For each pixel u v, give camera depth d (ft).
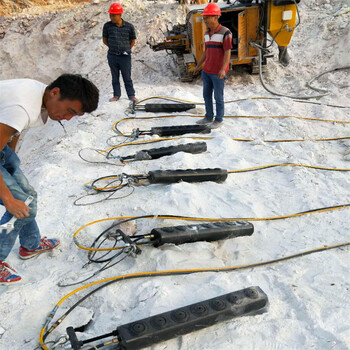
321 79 30.37
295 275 10.80
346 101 26.58
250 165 17.70
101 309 9.76
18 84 8.15
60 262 11.48
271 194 15.26
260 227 13.23
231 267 11.09
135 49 38.17
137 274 10.58
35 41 47.47
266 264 11.37
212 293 9.98
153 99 27.07
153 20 40.29
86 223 13.28
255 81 30.91
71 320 9.39
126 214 13.79
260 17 28.37
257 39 29.43
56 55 45.96
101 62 40.42
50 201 14.76
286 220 13.64
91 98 8.60
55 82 8.43
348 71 30.83
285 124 22.45
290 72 31.78
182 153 17.87
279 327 9.02
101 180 16.25
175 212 13.85
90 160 18.35
